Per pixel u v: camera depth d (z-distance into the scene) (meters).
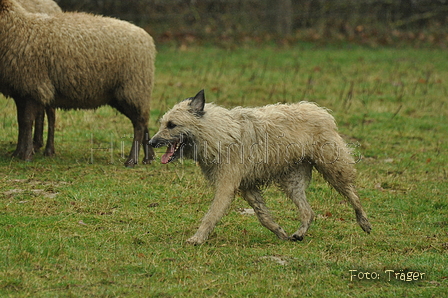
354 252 21.94
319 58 61.12
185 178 29.45
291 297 17.95
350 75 54.81
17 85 29.61
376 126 40.66
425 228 24.86
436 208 27.52
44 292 17.45
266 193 28.05
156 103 43.66
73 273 18.80
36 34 29.48
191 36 66.56
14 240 21.00
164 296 17.67
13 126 36.28
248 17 71.50
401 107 45.38
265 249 21.64
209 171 22.30
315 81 52.31
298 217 25.50
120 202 25.98
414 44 68.88
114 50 30.33
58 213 24.17
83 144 34.34
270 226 22.94
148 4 69.44
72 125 37.22
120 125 37.91
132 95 31.02
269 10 71.00
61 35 29.67
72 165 30.45
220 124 21.72
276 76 53.25
